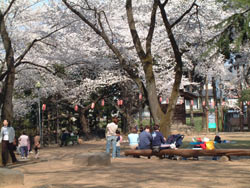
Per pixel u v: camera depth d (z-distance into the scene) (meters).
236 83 43.44
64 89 34.50
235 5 10.90
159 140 14.97
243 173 9.60
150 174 9.77
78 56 25.86
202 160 13.98
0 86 26.59
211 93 60.38
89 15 23.61
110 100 37.12
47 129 37.12
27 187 8.20
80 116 37.56
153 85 17.27
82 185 8.21
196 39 23.39
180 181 8.43
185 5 22.44
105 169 11.34
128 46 30.61
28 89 34.16
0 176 8.35
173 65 34.38
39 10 24.22
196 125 51.66
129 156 17.27
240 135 33.47
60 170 11.56
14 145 18.52
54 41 24.31
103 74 32.69
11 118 15.48
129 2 17.41
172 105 17.16
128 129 35.88
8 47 15.90
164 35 30.72
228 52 13.11
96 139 37.56
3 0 22.44
